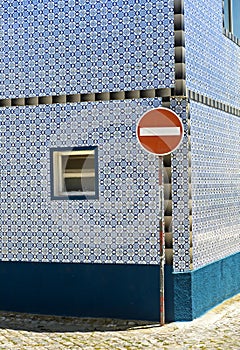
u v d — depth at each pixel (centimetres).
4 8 1032
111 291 979
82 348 830
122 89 975
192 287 960
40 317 1001
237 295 1170
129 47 973
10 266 1029
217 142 1097
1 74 1034
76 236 995
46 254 1009
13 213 1024
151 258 960
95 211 984
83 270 991
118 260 975
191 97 982
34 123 1015
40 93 1013
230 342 845
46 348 834
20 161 1021
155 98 962
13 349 831
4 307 1034
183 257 952
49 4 1009
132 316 970
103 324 954
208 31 1079
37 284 1016
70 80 999
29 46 1020
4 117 1030
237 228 1191
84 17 993
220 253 1097
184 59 955
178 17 952
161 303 938
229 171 1155
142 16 967
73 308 998
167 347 826
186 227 952
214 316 994
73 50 998
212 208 1061
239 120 1229
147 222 961
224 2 1203
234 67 1220
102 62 984
